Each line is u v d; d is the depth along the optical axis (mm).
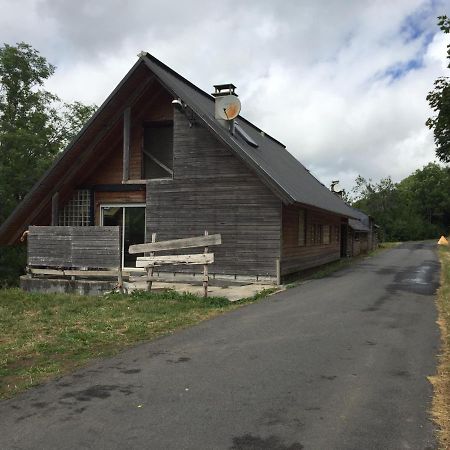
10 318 9242
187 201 15352
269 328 7949
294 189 15000
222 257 14883
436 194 83625
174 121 15477
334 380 5309
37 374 5555
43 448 3721
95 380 5320
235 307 10117
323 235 21656
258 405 4574
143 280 11875
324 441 3830
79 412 4418
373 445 3768
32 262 13367
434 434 3965
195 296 11055
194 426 4105
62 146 29656
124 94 15266
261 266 14461
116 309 9789
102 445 3764
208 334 7516
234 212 14789
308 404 4605
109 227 12430
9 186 24719
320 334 7527
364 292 12367
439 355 6367
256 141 18922
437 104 12039
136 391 4961
